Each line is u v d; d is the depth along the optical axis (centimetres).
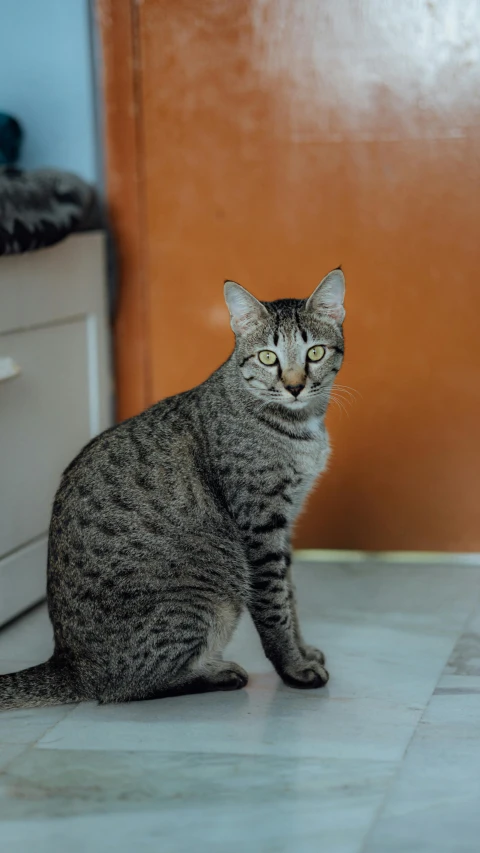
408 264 184
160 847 128
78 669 150
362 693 152
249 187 186
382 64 180
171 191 188
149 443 153
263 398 152
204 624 151
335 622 169
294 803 133
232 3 181
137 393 194
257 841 128
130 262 190
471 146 180
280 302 155
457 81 179
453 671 156
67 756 141
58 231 172
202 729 145
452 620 169
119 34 184
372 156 182
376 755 140
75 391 185
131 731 145
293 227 186
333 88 181
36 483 177
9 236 164
